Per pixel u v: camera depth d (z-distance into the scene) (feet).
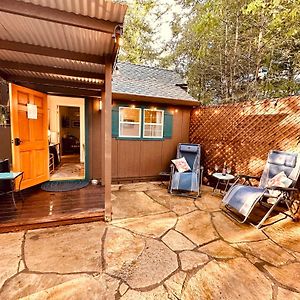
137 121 17.65
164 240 8.60
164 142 18.86
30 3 5.72
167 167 19.25
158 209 11.94
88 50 8.45
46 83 12.71
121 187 16.43
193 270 6.79
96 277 6.34
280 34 18.44
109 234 8.94
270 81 22.07
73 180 16.05
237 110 15.12
